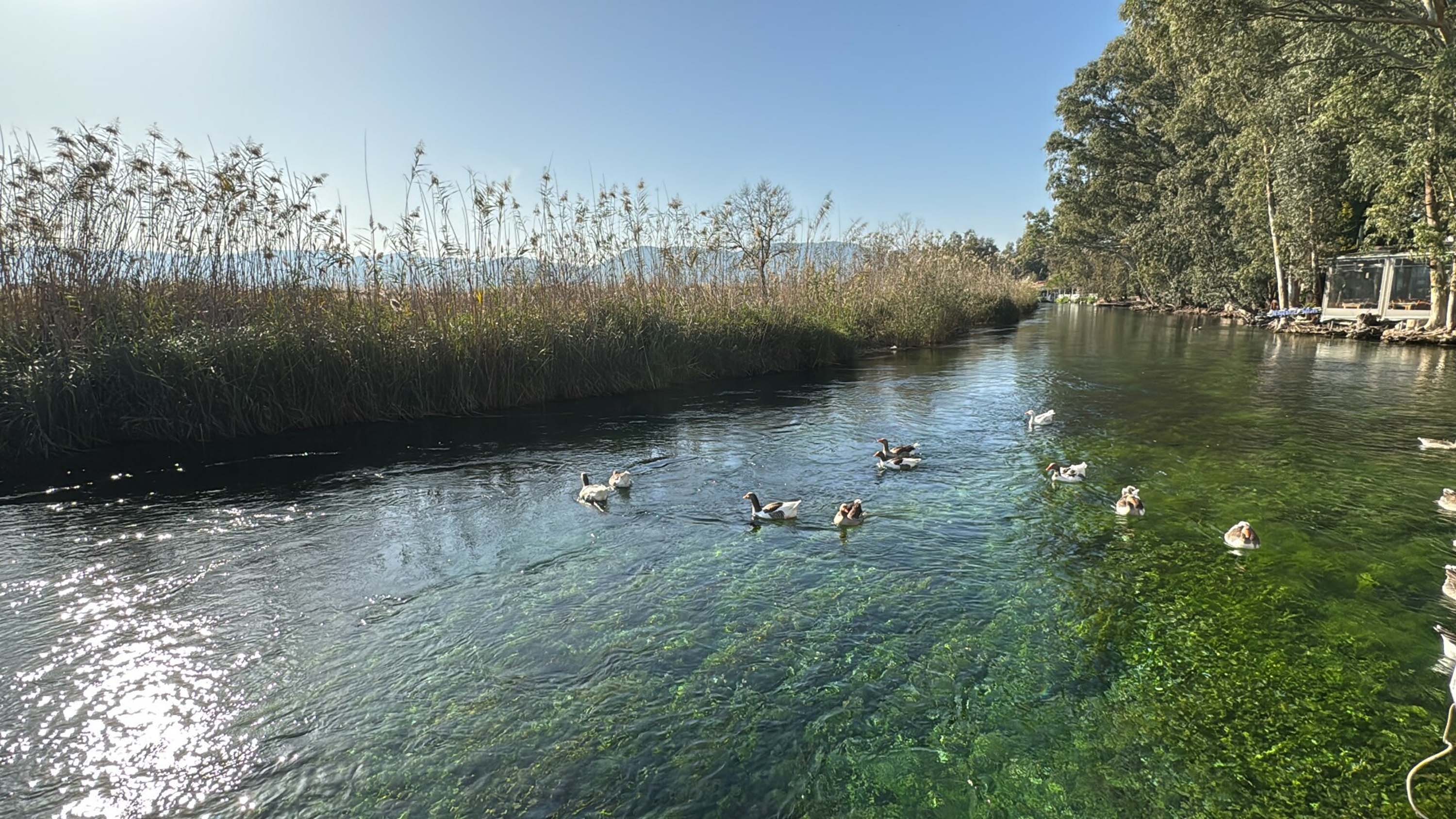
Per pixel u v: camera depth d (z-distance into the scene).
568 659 5.54
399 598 6.59
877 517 8.66
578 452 11.84
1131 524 8.27
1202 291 51.53
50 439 11.18
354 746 4.59
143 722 4.82
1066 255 83.44
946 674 5.29
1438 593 6.41
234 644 5.79
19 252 11.45
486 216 15.77
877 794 4.14
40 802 4.13
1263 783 4.16
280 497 9.41
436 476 10.43
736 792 4.16
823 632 5.89
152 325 12.29
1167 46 26.44
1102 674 5.27
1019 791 4.15
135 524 8.41
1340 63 23.92
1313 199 34.72
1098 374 21.09
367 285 14.59
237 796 4.18
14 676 5.34
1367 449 11.63
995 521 8.47
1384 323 32.25
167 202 12.58
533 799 4.12
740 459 11.41
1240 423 13.80
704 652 5.62
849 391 17.95
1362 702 4.87
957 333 35.69
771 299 22.34
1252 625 5.91
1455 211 25.98
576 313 17.27
